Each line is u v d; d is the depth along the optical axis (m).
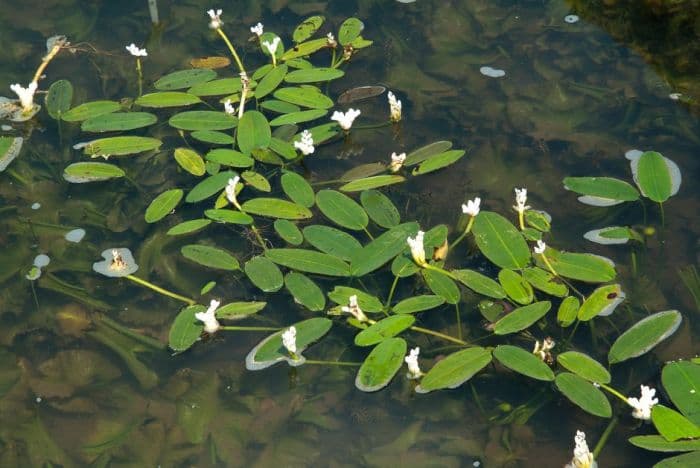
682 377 2.71
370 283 3.18
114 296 3.25
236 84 3.97
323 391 2.88
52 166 3.77
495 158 3.64
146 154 3.82
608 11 4.16
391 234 3.22
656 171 3.38
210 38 4.38
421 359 2.94
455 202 3.47
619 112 3.77
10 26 4.52
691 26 3.86
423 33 4.30
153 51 4.32
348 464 2.69
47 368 3.04
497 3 4.45
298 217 3.34
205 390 2.92
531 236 3.21
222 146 3.83
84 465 2.76
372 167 3.58
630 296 3.06
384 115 3.89
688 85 3.81
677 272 3.13
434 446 2.71
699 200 3.37
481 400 2.82
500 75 4.01
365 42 4.15
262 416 2.83
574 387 2.72
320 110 3.80
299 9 4.53
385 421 2.79
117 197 3.62
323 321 2.98
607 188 3.34
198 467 2.72
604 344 2.93
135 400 2.92
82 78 4.19
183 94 3.94
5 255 3.40
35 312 3.21
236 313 3.02
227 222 3.38
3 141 3.82
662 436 2.56
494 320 3.01
